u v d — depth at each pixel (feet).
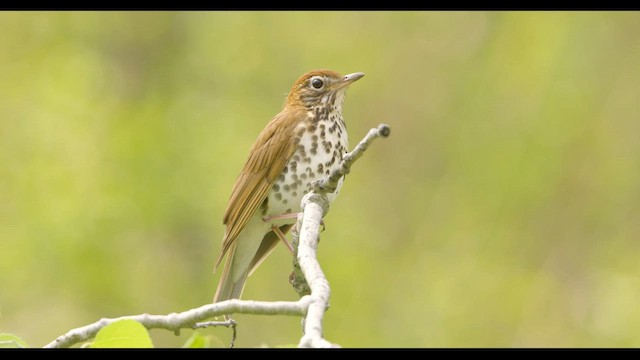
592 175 52.42
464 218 51.80
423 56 55.77
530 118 53.26
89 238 49.98
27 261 49.26
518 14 54.95
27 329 48.19
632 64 53.42
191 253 51.11
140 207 51.24
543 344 48.44
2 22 57.67
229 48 57.06
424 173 53.42
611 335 48.03
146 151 52.80
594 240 51.44
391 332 48.52
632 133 52.75
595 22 53.88
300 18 57.06
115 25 58.80
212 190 52.01
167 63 58.44
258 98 56.13
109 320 16.88
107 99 55.93
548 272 50.70
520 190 51.93
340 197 52.19
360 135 54.60
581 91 53.21
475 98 54.39
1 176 51.72
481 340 48.55
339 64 56.08
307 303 15.05
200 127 54.24
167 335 45.78
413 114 54.75
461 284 49.65
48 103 54.13
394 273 50.29
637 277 49.75
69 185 51.47
